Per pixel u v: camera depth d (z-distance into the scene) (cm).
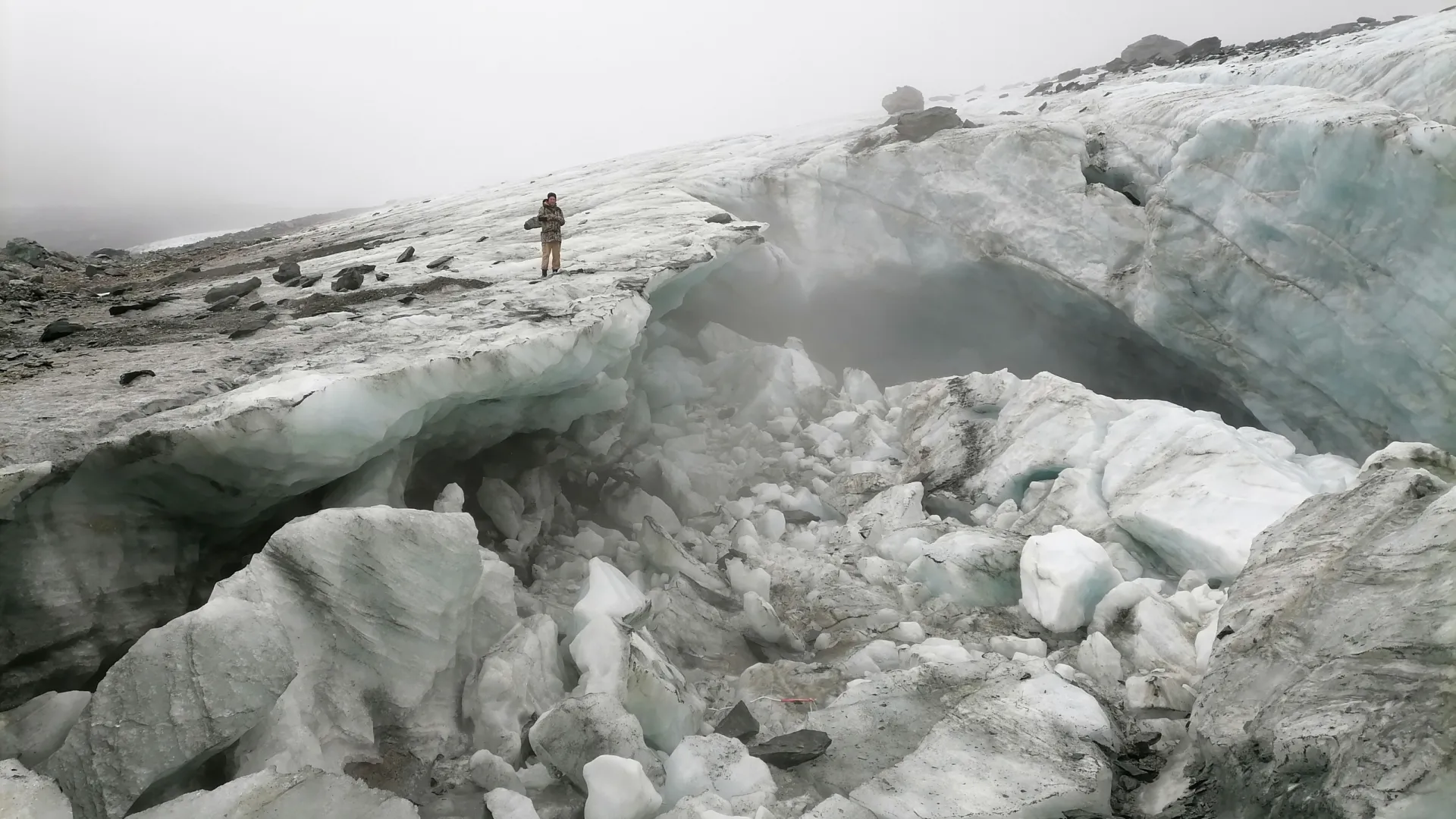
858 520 962
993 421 1089
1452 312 858
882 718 546
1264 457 806
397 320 750
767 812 421
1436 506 423
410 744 447
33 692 409
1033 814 440
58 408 504
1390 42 1166
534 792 439
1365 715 353
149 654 360
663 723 504
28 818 290
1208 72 1563
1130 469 870
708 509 1003
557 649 553
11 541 409
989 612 750
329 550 442
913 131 1509
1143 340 1340
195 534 521
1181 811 434
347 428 516
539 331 672
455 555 477
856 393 1405
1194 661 607
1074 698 532
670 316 1497
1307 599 448
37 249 1975
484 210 1797
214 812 315
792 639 686
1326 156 918
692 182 1566
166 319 891
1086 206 1321
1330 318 984
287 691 412
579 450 941
